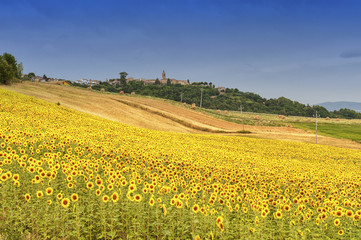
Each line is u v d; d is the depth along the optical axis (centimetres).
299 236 907
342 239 923
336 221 942
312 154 4069
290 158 3484
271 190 1462
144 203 959
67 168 1120
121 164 1588
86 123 3359
